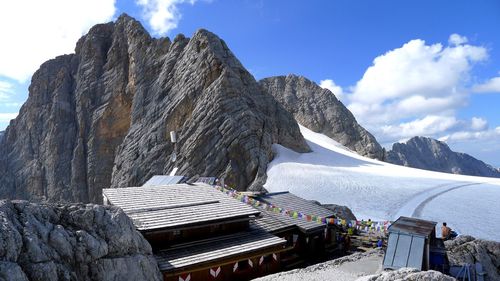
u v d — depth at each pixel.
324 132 155.38
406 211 55.06
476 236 43.69
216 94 86.12
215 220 28.44
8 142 137.75
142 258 22.89
